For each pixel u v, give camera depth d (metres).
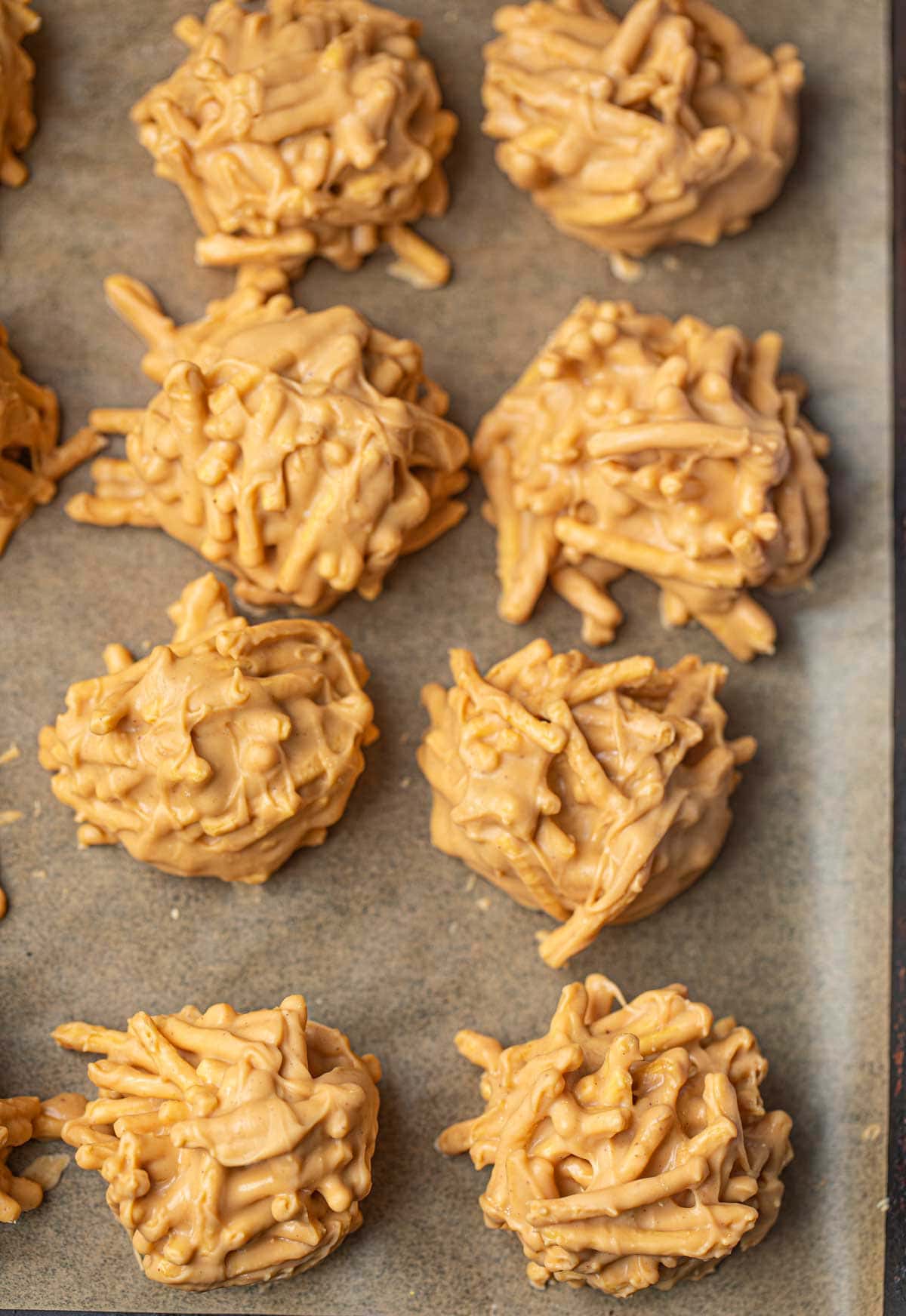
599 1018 0.43
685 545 0.44
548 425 0.45
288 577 0.44
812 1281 0.43
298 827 0.43
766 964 0.45
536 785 0.42
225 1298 0.42
